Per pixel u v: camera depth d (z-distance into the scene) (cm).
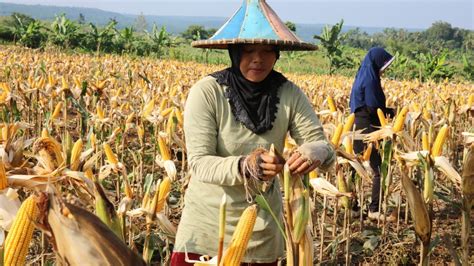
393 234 605
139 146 934
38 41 4072
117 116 839
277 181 309
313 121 295
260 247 296
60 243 165
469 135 528
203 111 278
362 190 598
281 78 293
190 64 3356
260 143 284
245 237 188
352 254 562
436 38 13825
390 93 1516
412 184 263
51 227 165
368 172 531
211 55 4866
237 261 187
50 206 163
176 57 4425
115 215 221
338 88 1725
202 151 271
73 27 4162
